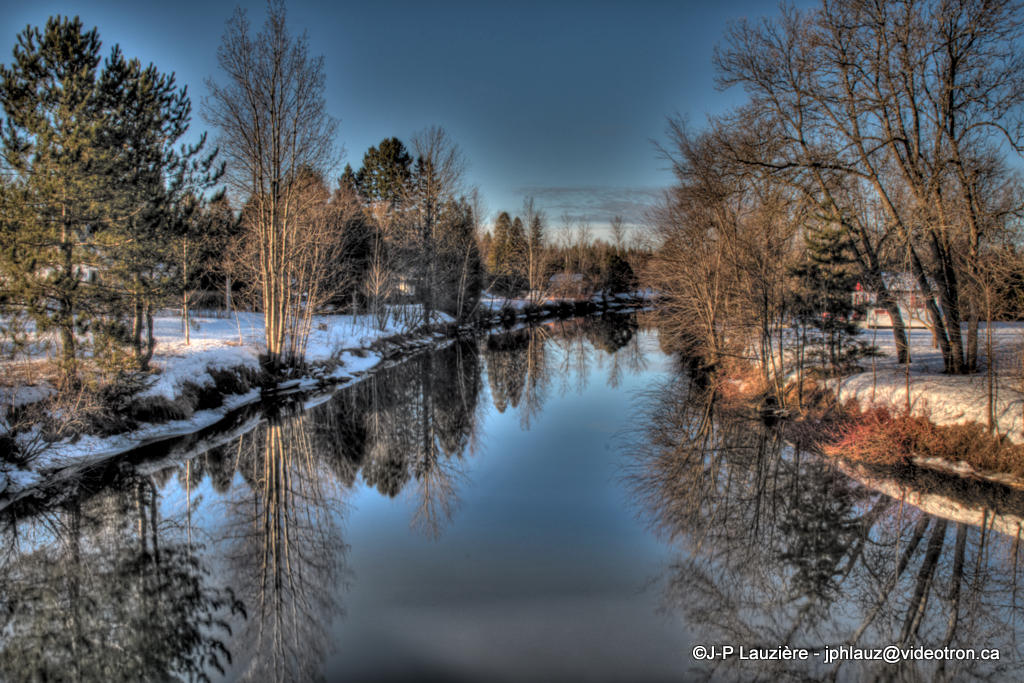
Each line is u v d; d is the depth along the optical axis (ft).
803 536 31.96
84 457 42.04
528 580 27.40
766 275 56.08
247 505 38.01
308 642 22.13
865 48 50.55
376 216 141.59
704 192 59.67
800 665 21.30
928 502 35.29
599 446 50.83
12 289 38.14
